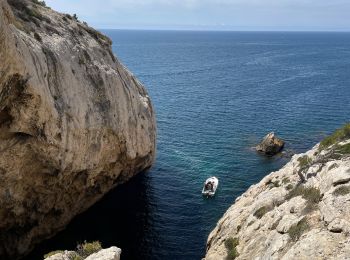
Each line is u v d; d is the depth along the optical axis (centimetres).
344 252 2286
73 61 4691
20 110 3491
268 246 2805
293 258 2386
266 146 7288
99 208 5309
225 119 9556
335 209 2552
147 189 5878
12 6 4481
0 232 4012
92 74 4975
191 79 15812
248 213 3553
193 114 10038
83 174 4784
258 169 6612
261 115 9881
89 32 5734
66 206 4741
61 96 4203
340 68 19138
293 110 10344
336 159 3244
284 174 3828
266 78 16012
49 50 4278
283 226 2812
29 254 4316
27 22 4422
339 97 11850
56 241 4559
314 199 2875
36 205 4269
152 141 6350
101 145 4881
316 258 2317
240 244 3203
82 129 4438
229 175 6406
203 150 7481
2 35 2927
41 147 3869
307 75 16712
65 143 4159
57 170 4209
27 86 3428
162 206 5422
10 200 3878
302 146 7575
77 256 3003
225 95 12475
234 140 8012
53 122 3931
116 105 5241
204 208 5394
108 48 5900
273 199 3400
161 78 15850
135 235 4747
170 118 9656
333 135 3834
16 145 3641
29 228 4281
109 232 4784
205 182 5916
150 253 4431
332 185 2777
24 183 3984
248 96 12294
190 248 4522
